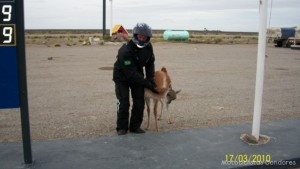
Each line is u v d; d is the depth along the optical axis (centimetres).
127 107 677
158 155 568
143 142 629
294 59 2669
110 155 567
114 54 3066
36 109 963
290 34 4569
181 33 6369
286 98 1140
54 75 1697
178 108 970
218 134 675
